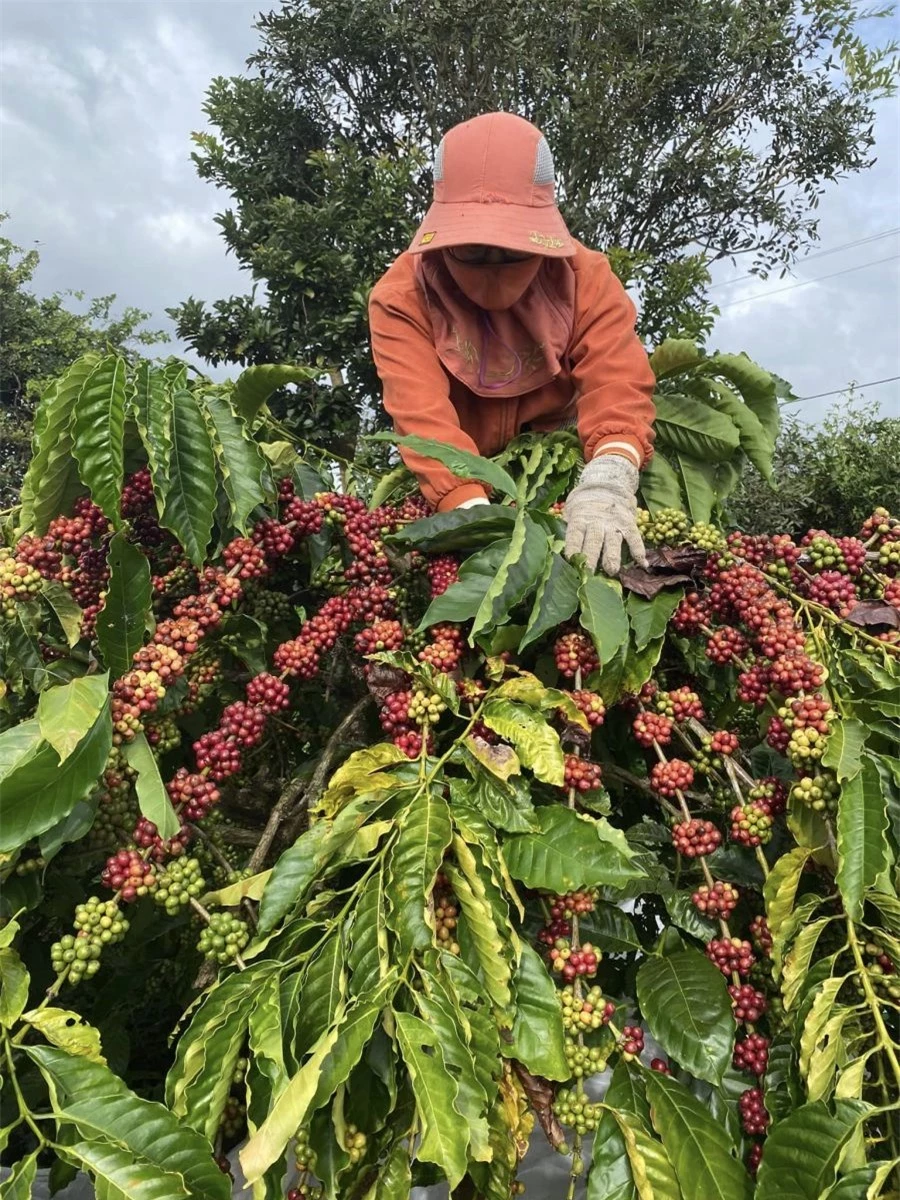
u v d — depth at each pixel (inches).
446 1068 35.9
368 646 56.7
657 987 46.9
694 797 56.0
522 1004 41.5
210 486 57.5
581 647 52.6
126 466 64.0
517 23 281.6
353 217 253.4
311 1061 34.8
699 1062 43.4
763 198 313.7
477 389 73.7
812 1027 40.4
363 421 248.7
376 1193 38.0
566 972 44.4
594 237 296.0
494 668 51.9
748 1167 45.4
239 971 43.8
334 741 62.1
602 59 288.8
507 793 46.1
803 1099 42.4
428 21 282.7
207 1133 38.8
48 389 58.4
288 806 61.4
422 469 67.9
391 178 254.7
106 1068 38.6
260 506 66.3
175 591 63.5
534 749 45.4
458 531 58.1
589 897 46.8
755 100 308.0
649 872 51.9
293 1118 33.4
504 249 63.1
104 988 69.9
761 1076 45.8
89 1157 34.4
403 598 63.1
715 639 55.3
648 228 320.5
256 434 78.1
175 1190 33.8
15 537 65.8
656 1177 40.1
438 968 39.8
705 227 324.2
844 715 48.5
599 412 68.9
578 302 74.2
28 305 474.9
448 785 47.0
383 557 63.0
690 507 79.4
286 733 74.7
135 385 55.7
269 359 239.8
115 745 48.4
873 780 43.7
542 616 50.1
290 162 297.3
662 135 310.8
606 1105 42.0
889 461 331.0
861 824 42.6
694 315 183.3
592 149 292.2
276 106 295.7
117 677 51.4
